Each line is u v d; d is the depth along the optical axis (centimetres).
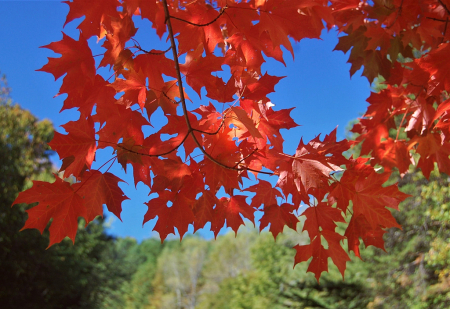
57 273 1594
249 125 166
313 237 212
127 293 3200
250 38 191
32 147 1612
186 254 6325
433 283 1237
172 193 202
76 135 181
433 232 1147
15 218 1365
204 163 196
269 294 2361
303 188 204
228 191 213
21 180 1462
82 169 186
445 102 184
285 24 173
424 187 1019
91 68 176
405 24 238
